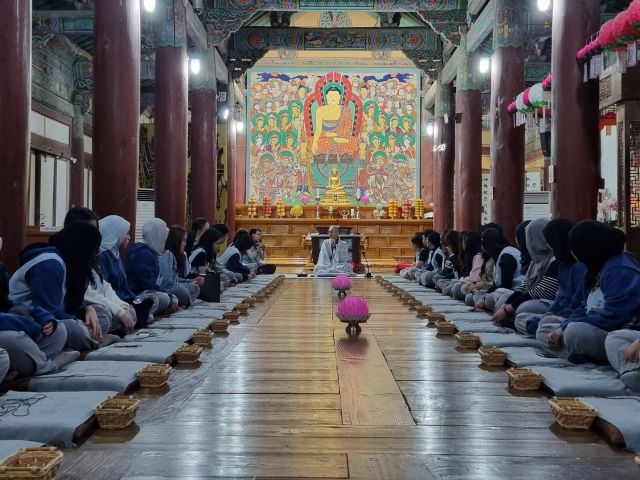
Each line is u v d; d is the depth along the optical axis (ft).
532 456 9.75
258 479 8.82
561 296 17.94
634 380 12.48
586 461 9.55
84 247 16.52
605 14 48.47
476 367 15.96
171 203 45.24
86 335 15.98
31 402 11.44
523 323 19.35
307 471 9.11
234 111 74.79
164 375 13.70
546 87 34.47
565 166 28.35
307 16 79.25
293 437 10.58
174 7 45.37
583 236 15.06
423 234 47.75
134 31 30.40
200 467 9.24
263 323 24.00
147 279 23.75
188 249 33.65
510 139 41.88
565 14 28.30
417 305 29.17
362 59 88.02
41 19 53.06
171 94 45.19
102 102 29.81
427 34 66.54
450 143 67.26
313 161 87.97
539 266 20.25
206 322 22.35
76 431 10.17
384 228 77.41
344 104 88.07
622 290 14.51
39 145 58.90
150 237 24.32
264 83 88.07
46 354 14.24
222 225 38.47
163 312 24.29
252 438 10.52
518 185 41.96
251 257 50.26
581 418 10.90
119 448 10.01
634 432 10.10
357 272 62.80
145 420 11.45
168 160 45.24
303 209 83.51
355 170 87.81
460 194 53.78
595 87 28.32
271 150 88.02
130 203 30.17
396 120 88.02
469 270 31.07
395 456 9.73
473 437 10.62
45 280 15.15
